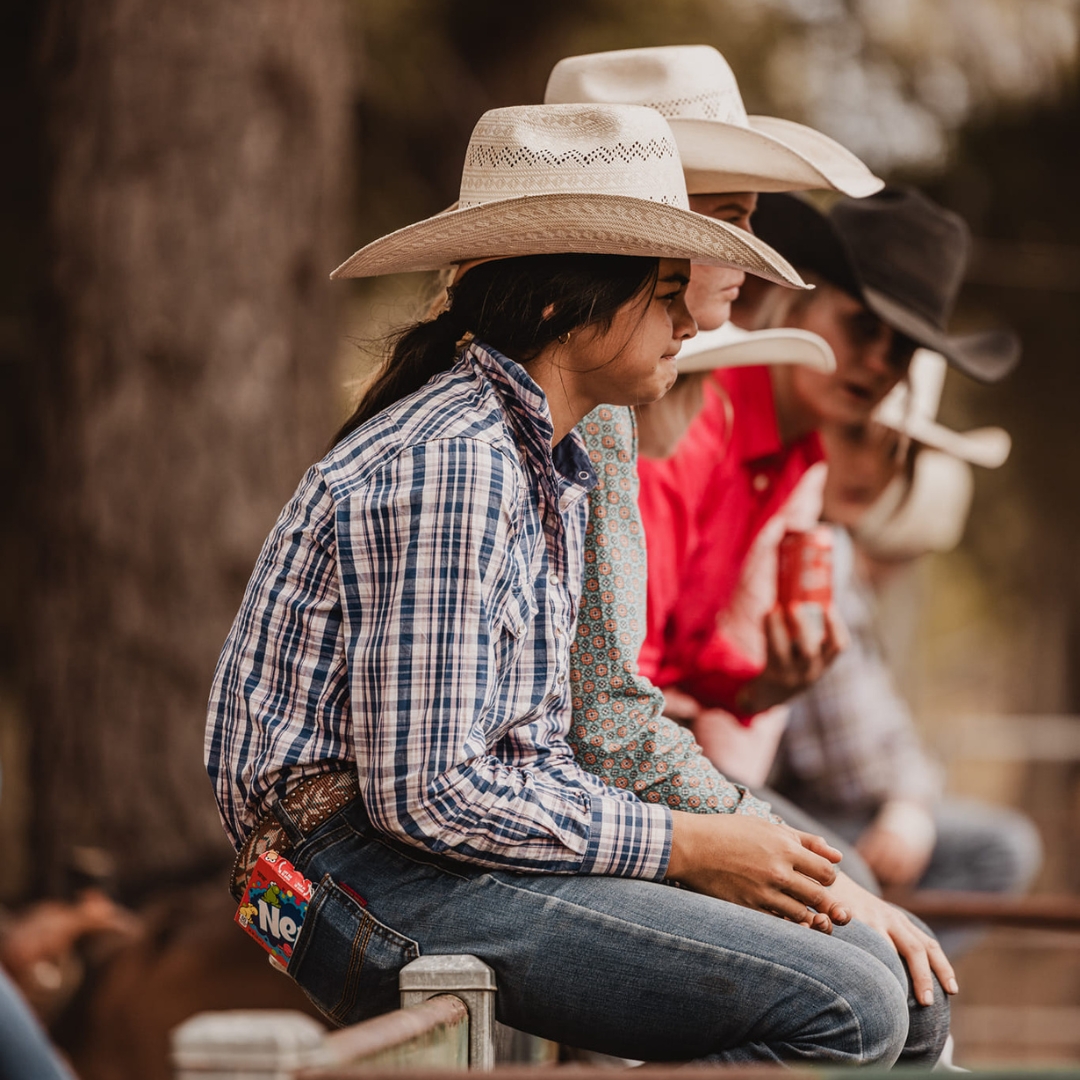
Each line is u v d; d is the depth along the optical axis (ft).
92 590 55.42
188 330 55.72
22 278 75.87
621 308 21.56
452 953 20.20
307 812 20.71
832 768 48.42
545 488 21.34
